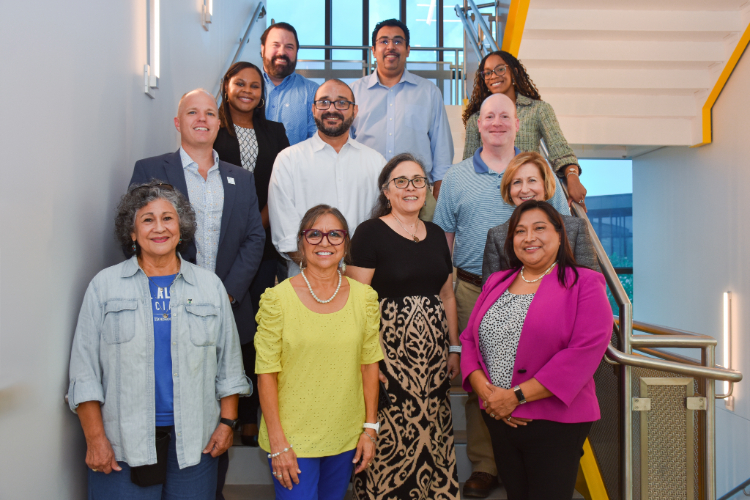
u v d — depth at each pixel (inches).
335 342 69.6
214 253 89.5
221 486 85.0
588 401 69.9
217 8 181.5
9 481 58.4
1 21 56.2
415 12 335.0
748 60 177.6
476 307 81.2
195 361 70.0
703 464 79.3
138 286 70.1
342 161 101.5
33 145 62.7
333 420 69.5
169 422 69.1
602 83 185.2
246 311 92.0
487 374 75.3
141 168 87.3
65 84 70.7
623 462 80.4
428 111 133.7
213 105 90.3
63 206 70.4
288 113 148.2
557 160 110.3
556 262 74.2
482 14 206.8
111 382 67.5
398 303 82.0
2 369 56.9
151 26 108.1
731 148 189.9
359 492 82.0
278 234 97.8
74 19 73.4
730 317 193.6
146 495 67.6
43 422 65.5
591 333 68.2
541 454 70.4
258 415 100.4
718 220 200.1
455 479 82.1
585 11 170.4
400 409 79.4
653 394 80.2
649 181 248.5
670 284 233.6
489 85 119.2
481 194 98.1
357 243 84.4
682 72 188.1
